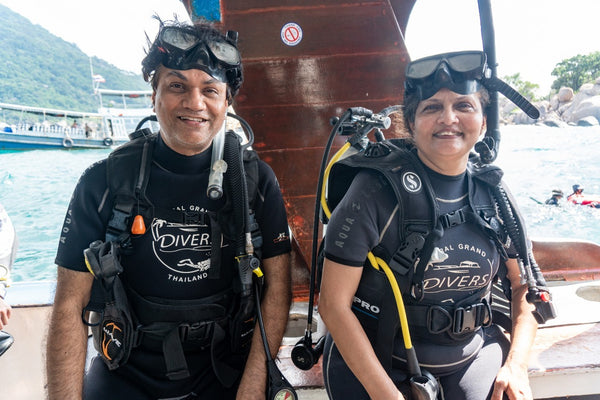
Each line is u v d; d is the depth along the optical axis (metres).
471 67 0.96
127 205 1.02
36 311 1.74
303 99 1.73
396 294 0.98
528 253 1.15
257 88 1.70
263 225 1.14
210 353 1.13
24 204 12.05
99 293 1.07
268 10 1.57
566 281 2.06
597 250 2.08
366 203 0.98
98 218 1.03
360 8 1.57
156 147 1.09
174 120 1.01
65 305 1.02
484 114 1.05
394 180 0.99
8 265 1.53
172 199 1.05
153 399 1.09
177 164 1.06
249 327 1.17
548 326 1.59
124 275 1.08
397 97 1.74
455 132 1.00
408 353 1.00
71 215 1.03
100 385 1.10
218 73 1.02
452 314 1.05
